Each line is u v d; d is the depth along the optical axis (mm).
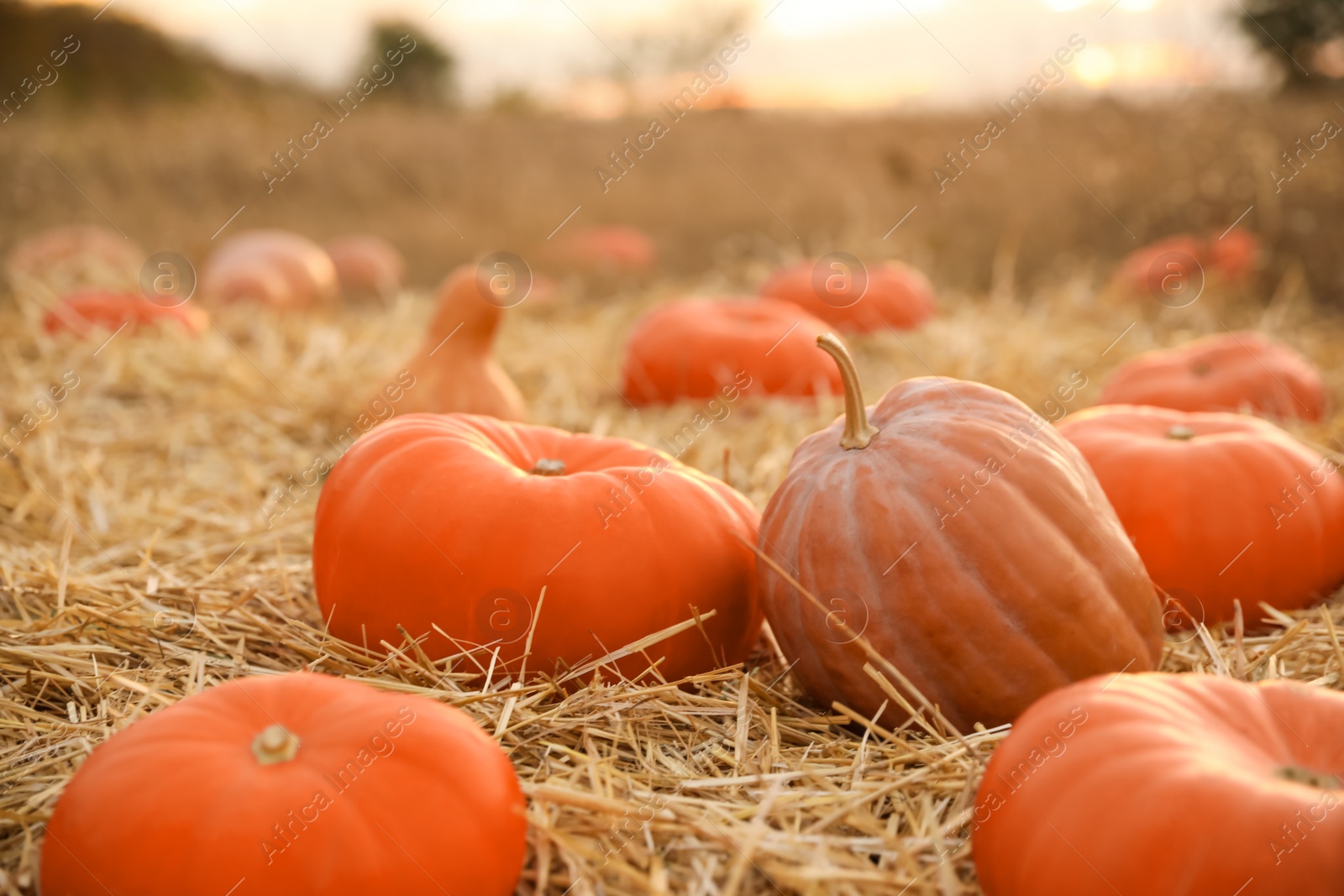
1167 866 1627
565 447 2998
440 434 2812
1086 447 3336
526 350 6770
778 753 2422
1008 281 8602
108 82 17172
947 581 2289
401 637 2633
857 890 1934
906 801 2195
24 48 16844
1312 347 6504
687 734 2545
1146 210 9219
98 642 2885
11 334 6062
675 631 2586
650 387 5367
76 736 2463
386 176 14305
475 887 1778
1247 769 1739
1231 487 3125
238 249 8680
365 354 6355
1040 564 2293
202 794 1728
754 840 2020
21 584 3197
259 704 1914
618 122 16156
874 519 2340
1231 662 2867
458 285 4344
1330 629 2738
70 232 9164
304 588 3346
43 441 4609
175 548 3730
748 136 14508
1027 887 1735
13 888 1951
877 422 2619
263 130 15625
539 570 2531
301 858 1689
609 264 10805
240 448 4832
